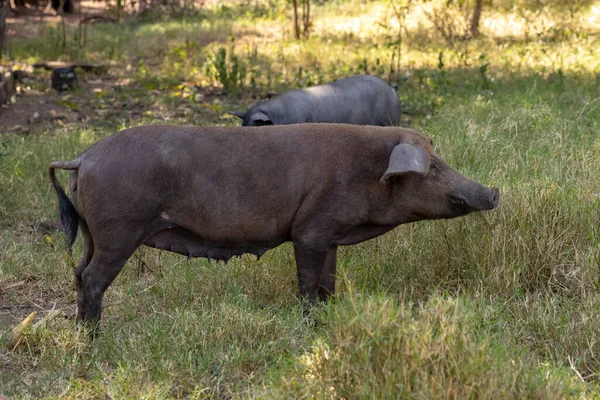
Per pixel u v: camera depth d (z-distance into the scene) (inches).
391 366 172.6
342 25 855.1
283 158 224.2
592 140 344.5
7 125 479.8
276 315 231.1
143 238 224.4
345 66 615.8
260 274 262.2
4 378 204.2
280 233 229.5
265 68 642.2
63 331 225.5
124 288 265.4
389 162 216.8
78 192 223.1
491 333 209.8
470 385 169.6
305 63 653.3
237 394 190.2
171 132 225.8
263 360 211.2
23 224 328.5
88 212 221.8
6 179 362.6
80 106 531.5
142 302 255.3
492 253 252.8
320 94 392.5
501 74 570.3
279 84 580.7
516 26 768.3
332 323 191.8
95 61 698.8
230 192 222.5
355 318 176.7
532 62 606.2
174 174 221.1
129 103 535.8
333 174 223.9
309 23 808.9
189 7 1027.9
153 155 220.7
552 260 250.8
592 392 185.0
